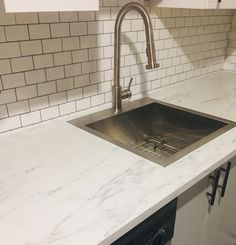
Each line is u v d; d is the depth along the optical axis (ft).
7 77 3.46
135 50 4.80
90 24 4.01
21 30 3.40
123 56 4.67
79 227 2.24
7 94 3.53
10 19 3.28
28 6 2.26
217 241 4.51
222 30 6.49
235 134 3.78
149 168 3.01
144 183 2.76
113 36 4.34
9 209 2.43
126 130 4.75
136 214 2.37
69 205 2.47
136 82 5.08
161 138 4.88
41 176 2.88
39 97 3.84
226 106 4.84
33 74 3.68
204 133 4.49
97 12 4.02
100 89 4.53
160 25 5.01
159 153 4.40
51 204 2.48
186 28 5.56
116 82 4.42
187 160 3.15
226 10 6.31
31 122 3.89
